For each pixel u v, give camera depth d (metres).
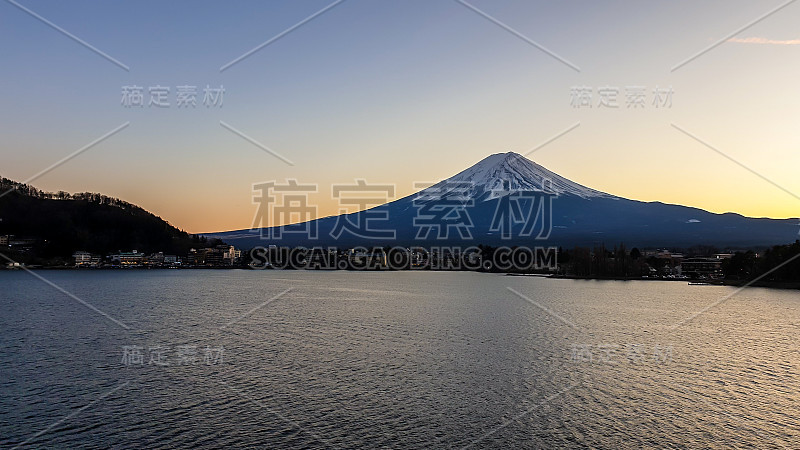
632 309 110.69
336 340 69.44
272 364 54.88
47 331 79.06
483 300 128.88
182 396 44.06
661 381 49.59
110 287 173.88
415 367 53.75
